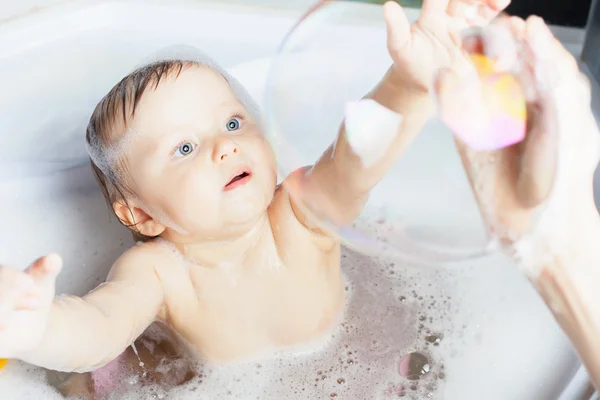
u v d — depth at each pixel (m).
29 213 1.10
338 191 0.73
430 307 1.00
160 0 1.20
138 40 1.18
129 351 0.96
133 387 0.93
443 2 0.58
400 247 0.70
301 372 0.93
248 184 0.82
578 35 1.12
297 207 0.86
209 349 0.91
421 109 0.63
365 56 0.80
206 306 0.89
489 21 0.59
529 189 0.57
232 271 0.88
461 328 0.95
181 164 0.83
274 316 0.90
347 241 0.74
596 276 0.60
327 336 0.96
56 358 0.70
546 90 0.57
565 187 0.59
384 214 0.83
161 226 0.90
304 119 0.75
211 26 1.17
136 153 0.86
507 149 0.57
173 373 0.94
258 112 0.92
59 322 0.70
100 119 0.89
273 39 1.16
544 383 0.84
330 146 0.74
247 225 0.84
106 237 1.12
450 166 0.65
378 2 0.87
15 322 0.58
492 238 0.62
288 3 1.20
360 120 0.67
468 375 0.89
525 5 1.14
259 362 0.93
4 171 1.09
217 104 0.86
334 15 0.84
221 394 0.91
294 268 0.88
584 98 0.58
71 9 1.18
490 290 0.98
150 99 0.85
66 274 1.08
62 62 1.17
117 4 1.19
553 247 0.60
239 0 1.21
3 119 1.12
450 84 0.57
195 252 0.88
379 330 0.98
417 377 0.91
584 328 0.60
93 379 0.93
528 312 0.93
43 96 1.14
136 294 0.84
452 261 0.65
